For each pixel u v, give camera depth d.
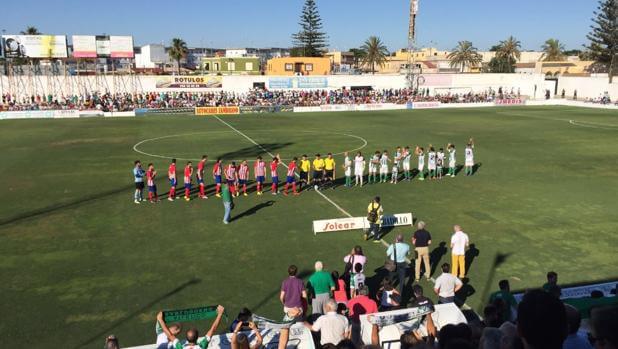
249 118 60.59
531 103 79.50
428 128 50.34
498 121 56.62
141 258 16.27
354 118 60.28
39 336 11.46
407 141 41.75
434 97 79.06
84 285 14.20
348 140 42.38
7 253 16.67
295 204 23.05
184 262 15.93
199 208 22.17
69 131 47.41
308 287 12.29
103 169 30.33
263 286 14.18
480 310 12.98
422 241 14.77
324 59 97.06
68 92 70.38
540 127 51.16
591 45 88.25
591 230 19.34
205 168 30.91
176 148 38.06
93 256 16.42
